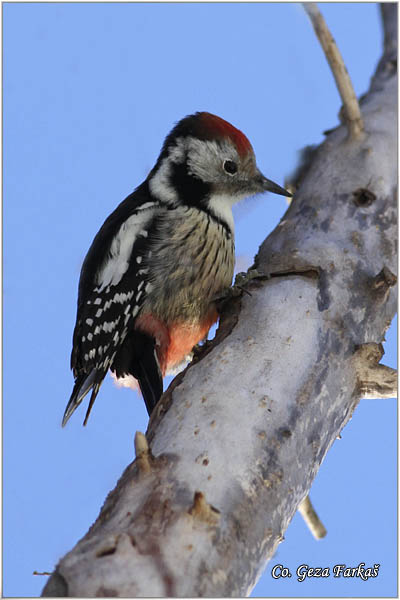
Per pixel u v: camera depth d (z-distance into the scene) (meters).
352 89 5.30
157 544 5.14
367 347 5.23
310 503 5.29
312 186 5.30
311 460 5.20
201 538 5.14
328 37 5.29
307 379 5.21
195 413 5.19
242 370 5.20
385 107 5.34
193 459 5.17
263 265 5.25
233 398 5.19
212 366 5.21
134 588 5.13
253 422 5.18
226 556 5.15
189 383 5.20
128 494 5.16
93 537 5.14
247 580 5.16
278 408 5.19
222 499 5.16
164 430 5.18
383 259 5.26
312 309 5.23
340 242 5.26
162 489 5.16
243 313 5.23
